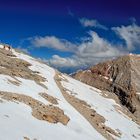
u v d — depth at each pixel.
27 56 112.75
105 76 149.12
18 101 47.06
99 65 158.75
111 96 118.75
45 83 75.44
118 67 149.88
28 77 71.38
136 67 148.00
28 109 45.72
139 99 122.75
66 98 71.81
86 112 67.62
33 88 62.41
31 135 35.09
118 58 158.75
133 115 107.31
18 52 111.62
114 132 63.59
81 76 156.12
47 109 50.34
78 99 77.75
